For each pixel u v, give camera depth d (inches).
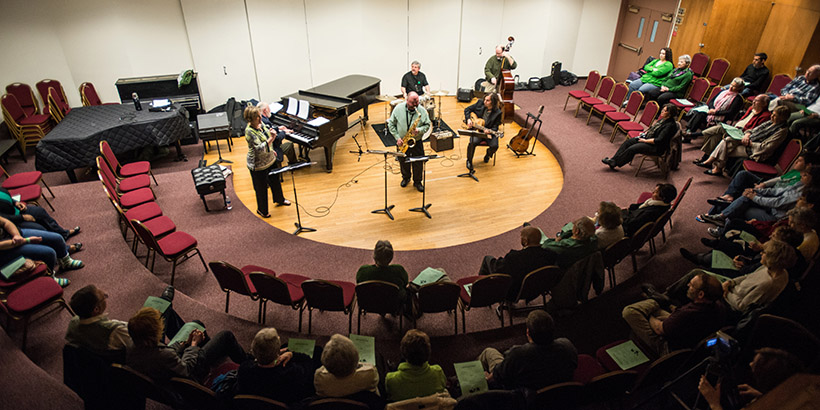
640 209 189.5
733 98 282.4
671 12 382.3
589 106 363.6
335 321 170.6
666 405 126.9
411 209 258.1
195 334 135.9
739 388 104.0
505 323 167.9
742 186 215.5
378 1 407.5
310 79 423.5
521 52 447.5
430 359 148.3
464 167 308.0
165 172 299.3
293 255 215.8
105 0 343.6
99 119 294.2
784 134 222.7
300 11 392.2
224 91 403.9
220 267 156.0
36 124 311.3
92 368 115.4
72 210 228.2
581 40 450.3
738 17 322.7
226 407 114.2
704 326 119.9
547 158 320.2
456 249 219.6
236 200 263.0
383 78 444.1
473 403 104.0
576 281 157.3
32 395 122.7
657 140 261.3
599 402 127.3
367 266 150.8
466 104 429.4
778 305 134.0
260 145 229.3
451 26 428.8
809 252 149.5
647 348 137.9
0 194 174.4
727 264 166.9
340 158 320.2
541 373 110.7
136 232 185.6
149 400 128.0
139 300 171.5
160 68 380.2
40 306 144.9
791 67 294.5
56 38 343.6
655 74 349.7
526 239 158.4
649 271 186.1
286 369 109.3
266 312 175.5
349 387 106.0
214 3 368.5
